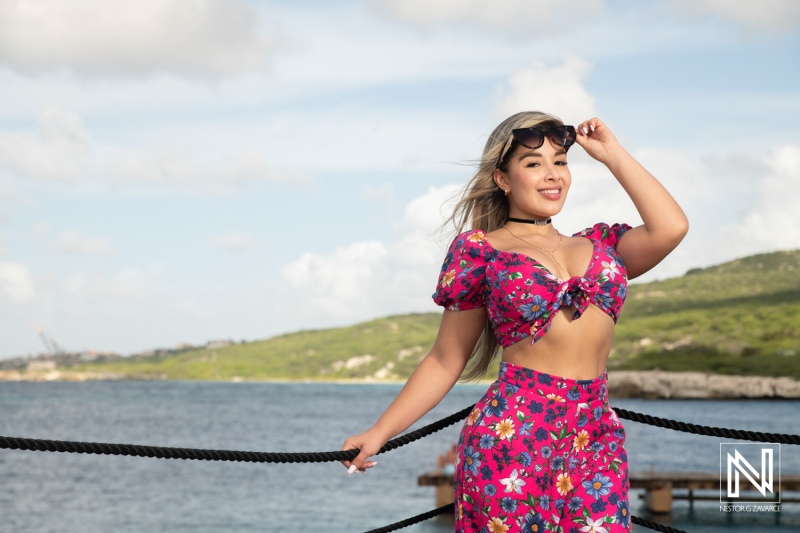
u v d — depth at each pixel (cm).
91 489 2930
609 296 255
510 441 248
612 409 263
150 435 5897
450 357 275
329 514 2331
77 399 12275
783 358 11900
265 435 5856
